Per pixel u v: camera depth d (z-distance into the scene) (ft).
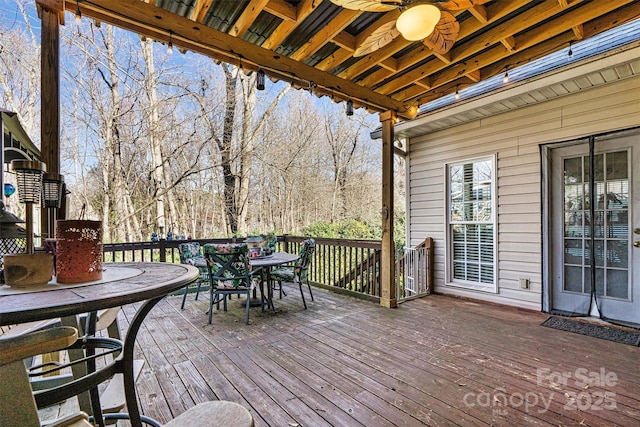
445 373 8.17
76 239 3.43
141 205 31.78
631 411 6.55
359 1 6.57
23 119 27.63
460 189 16.83
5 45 26.48
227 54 9.55
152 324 12.24
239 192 35.42
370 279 19.17
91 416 5.23
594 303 12.37
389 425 6.15
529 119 14.10
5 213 3.82
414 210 18.92
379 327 11.73
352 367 8.54
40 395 3.46
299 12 8.48
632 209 11.60
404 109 14.66
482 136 15.70
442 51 8.85
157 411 6.63
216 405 3.68
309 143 41.04
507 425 6.13
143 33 8.54
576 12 9.00
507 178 14.79
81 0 7.41
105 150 30.58
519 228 14.39
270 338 10.71
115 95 30.30
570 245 13.07
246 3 8.61
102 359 8.93
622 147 11.82
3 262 3.20
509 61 11.67
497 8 8.54
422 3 6.51
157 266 4.74
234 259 12.32
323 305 14.85
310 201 41.06
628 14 9.09
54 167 7.03
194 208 34.04
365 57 11.31
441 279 17.35
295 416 6.45
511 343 10.13
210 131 33.32
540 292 13.66
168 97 31.48
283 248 22.27
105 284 3.33
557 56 12.54
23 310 2.35
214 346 10.05
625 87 11.73
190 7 8.80
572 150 13.04
